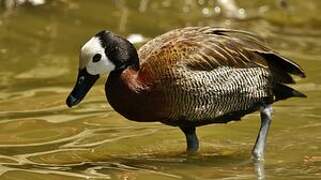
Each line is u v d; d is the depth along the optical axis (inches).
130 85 528.4
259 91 550.9
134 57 532.4
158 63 529.0
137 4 913.5
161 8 909.2
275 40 840.3
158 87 527.2
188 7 911.0
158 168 534.9
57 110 646.5
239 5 919.0
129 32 842.8
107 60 531.2
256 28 874.8
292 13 909.2
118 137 592.1
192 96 531.2
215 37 545.3
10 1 890.7
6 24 852.0
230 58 539.5
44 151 562.6
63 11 890.1
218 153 565.0
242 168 534.0
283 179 511.5
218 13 904.9
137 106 531.5
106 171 526.9
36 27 848.3
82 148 569.6
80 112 643.5
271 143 579.5
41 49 796.0
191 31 550.9
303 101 666.2
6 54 780.6
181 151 568.4
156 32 846.5
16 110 644.7
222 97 538.9
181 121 542.3
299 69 553.6
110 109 652.1
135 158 553.6
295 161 545.3
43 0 904.9
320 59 776.3
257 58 549.3
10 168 528.1
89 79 536.4
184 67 528.1
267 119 558.6
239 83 542.0
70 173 522.0
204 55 533.6
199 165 540.7
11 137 588.1
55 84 707.4
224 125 619.5
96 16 882.1
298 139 586.2
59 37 826.2
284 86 565.6
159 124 621.0
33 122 618.8
